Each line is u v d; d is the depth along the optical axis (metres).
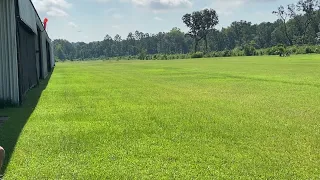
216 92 16.56
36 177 5.70
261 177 5.67
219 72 30.94
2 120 10.20
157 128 8.98
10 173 5.86
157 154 6.83
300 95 15.11
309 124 9.36
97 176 5.75
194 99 14.23
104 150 7.11
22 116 10.81
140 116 10.60
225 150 7.06
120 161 6.45
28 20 15.84
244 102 13.28
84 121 9.96
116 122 9.77
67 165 6.25
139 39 178.00
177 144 7.50
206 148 7.20
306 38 123.69
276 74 27.19
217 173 5.84
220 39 156.75
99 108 12.23
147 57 118.81
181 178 5.65
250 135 8.20
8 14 12.67
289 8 125.44
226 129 8.80
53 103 13.59
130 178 5.67
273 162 6.34
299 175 5.75
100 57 176.75
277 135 8.20
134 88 18.91
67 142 7.68
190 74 29.34
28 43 18.39
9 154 6.84
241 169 6.01
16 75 12.84
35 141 7.76
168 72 33.00
